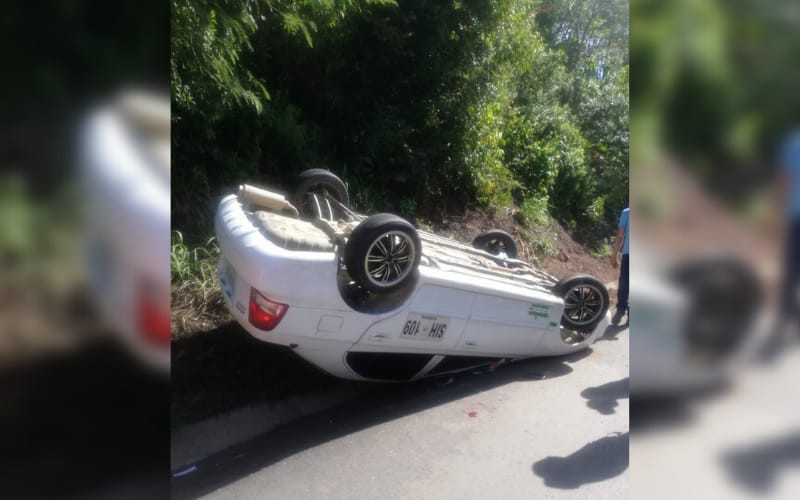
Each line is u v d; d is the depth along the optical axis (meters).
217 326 4.96
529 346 5.59
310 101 8.08
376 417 4.67
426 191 9.18
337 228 4.63
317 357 4.40
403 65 8.82
